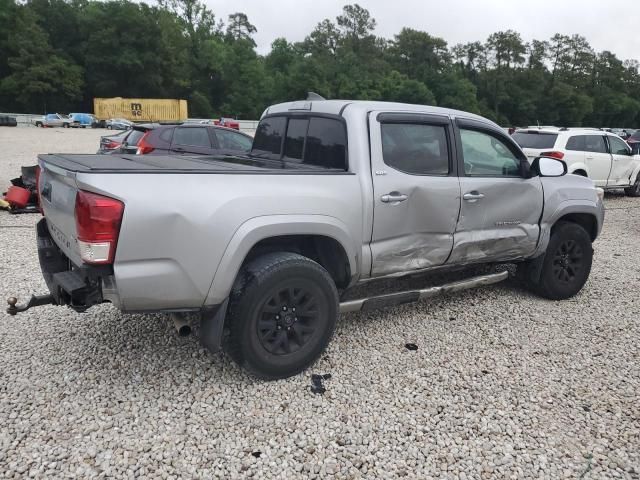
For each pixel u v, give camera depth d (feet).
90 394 10.30
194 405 10.05
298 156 13.37
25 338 12.64
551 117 333.01
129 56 227.40
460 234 13.43
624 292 17.43
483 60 338.34
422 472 8.49
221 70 263.08
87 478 8.09
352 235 11.37
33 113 216.54
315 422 9.67
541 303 16.10
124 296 9.03
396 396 10.61
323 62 270.05
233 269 9.75
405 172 12.25
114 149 36.58
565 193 15.72
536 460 8.84
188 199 9.27
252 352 10.29
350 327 13.87
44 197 11.55
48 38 225.56
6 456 8.48
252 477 8.25
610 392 11.00
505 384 11.19
